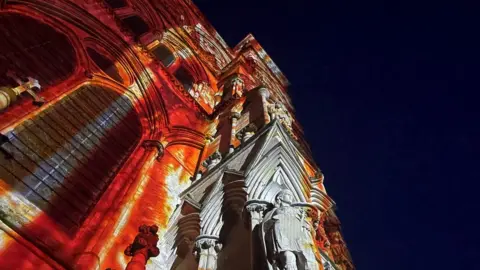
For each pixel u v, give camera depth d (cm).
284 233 686
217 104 1842
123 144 1175
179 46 2108
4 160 792
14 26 1126
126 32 1669
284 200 801
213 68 2261
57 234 757
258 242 714
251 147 957
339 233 1614
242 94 1759
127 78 1480
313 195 984
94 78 1301
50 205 804
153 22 2070
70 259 717
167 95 1564
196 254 795
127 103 1363
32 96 966
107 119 1206
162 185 1103
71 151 972
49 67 1162
